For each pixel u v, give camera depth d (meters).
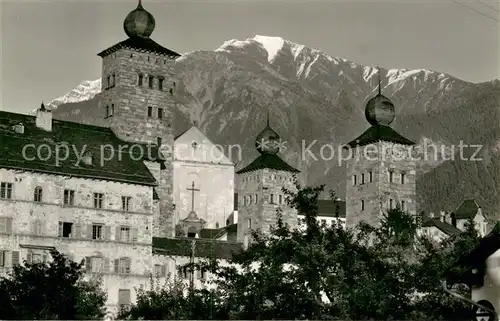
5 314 87.81
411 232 110.12
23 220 119.12
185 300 90.25
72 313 93.44
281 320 81.50
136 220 127.75
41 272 93.94
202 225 182.75
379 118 163.75
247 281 86.00
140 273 126.81
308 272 83.25
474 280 72.06
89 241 123.44
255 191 167.75
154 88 150.25
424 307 81.94
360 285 81.06
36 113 130.88
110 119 147.75
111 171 127.44
